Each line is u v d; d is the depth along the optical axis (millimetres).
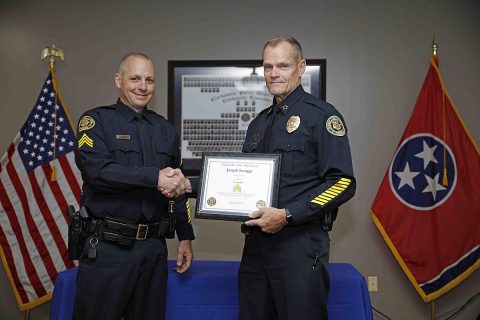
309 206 1522
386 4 2957
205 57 3023
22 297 2836
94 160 1671
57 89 2967
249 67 2980
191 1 3043
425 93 2830
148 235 1733
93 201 1719
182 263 1995
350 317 2016
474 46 2908
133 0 3055
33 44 3068
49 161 2877
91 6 3074
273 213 1517
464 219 2707
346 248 2932
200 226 2992
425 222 2752
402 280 2898
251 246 1666
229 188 1661
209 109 2998
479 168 2717
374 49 2955
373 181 2932
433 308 2805
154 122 1890
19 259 2838
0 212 2848
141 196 1722
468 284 2848
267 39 2996
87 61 3059
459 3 2920
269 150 1692
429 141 2787
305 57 2979
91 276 1649
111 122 1771
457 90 2910
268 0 3010
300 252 1573
